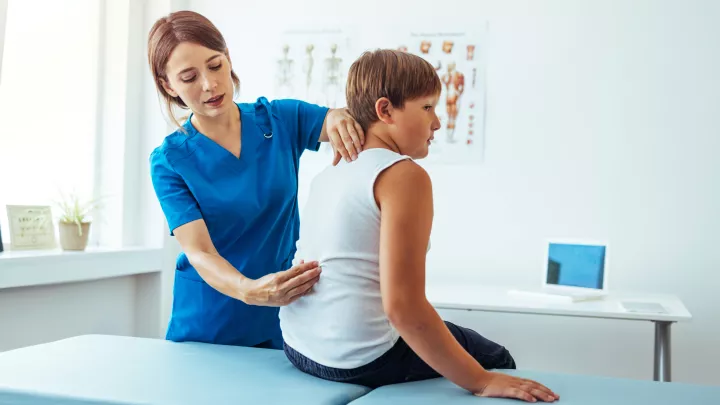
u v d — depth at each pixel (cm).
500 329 306
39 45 293
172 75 146
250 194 155
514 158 306
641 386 118
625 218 294
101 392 114
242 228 157
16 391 116
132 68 323
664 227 290
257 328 161
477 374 111
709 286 286
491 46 308
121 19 320
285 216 163
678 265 288
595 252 261
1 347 251
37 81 293
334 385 120
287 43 333
